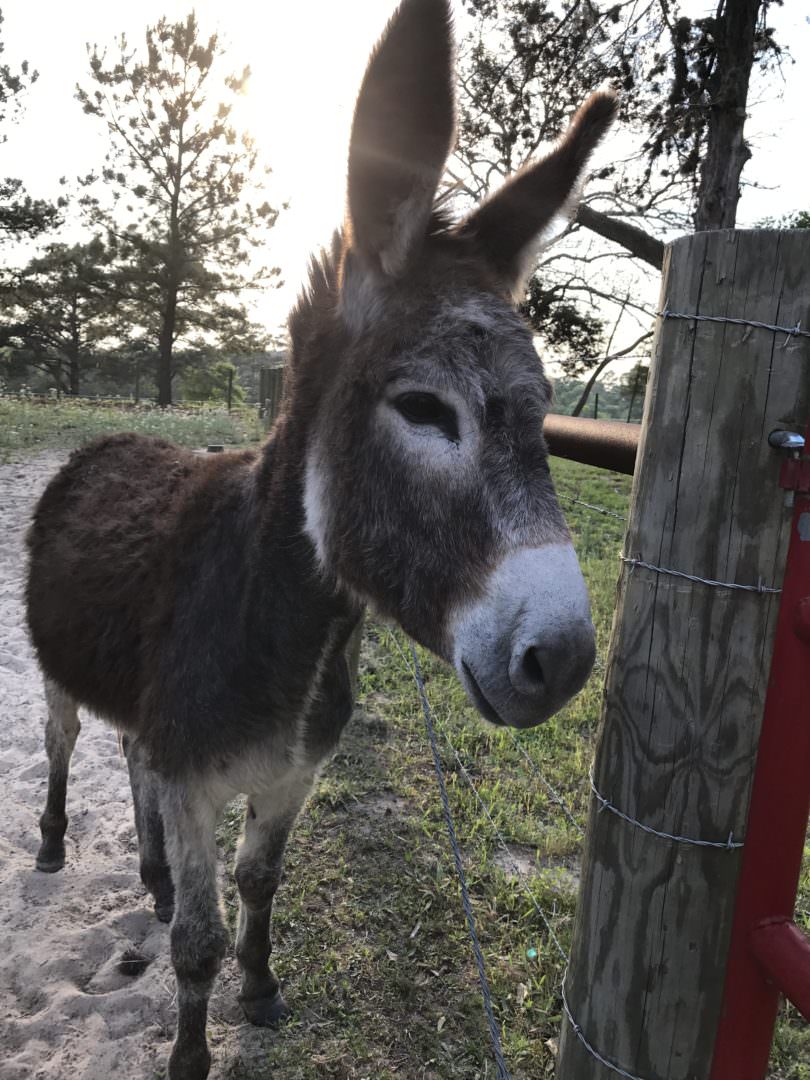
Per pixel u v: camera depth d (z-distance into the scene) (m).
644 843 1.32
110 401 26.05
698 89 7.96
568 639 1.24
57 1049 2.28
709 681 1.24
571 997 1.50
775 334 1.15
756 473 1.18
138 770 2.80
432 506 1.40
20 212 27.83
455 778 3.64
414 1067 2.21
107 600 2.26
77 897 2.90
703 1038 1.34
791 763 1.22
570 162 1.76
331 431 1.63
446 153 1.46
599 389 22.42
